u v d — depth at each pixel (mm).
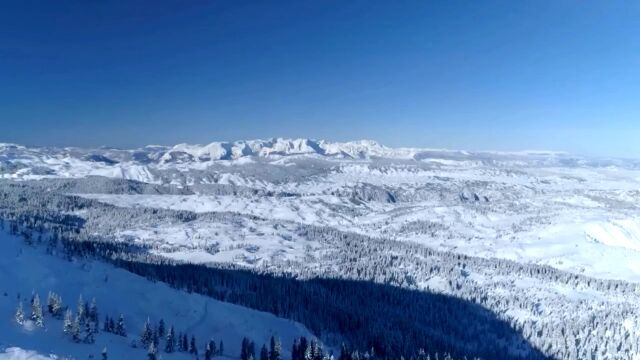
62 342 153125
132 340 171500
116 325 181375
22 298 193625
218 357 177375
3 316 163250
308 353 173750
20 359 131375
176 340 186125
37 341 148875
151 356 154750
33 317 163000
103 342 160875
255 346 197750
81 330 163500
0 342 140250
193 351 175875
